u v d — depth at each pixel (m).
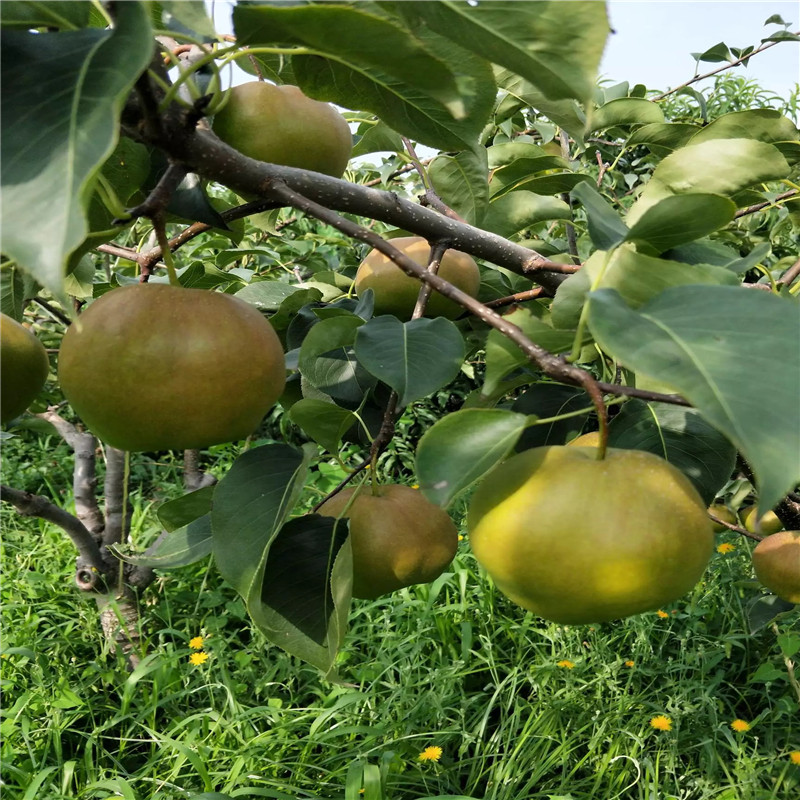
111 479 3.42
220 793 2.42
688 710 2.94
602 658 3.25
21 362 1.19
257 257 3.74
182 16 0.81
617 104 2.53
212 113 1.04
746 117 1.88
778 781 2.64
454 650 3.38
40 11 0.89
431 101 1.21
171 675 3.13
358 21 0.84
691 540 0.93
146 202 1.06
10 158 0.73
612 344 0.79
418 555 1.34
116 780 2.53
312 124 1.49
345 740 2.94
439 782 2.73
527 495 0.94
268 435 5.64
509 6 0.85
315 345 1.46
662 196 1.62
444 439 0.93
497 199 1.94
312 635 1.22
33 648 3.28
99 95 0.75
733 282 1.04
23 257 0.69
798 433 0.70
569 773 2.75
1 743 2.82
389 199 1.42
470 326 2.03
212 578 3.96
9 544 4.35
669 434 1.41
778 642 3.12
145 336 1.01
